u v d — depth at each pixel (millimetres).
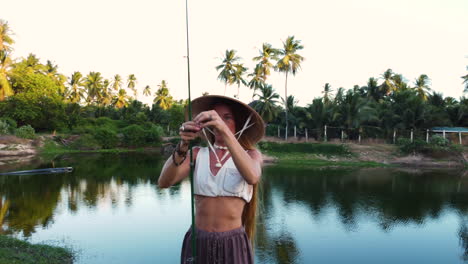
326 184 22281
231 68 45156
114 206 15578
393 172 28062
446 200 18234
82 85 65812
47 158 34250
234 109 1779
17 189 19109
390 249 10930
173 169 1522
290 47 41844
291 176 25359
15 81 43250
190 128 1381
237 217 1647
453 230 13141
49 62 62000
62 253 9078
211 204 1613
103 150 43969
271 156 35156
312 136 41188
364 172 27891
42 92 43344
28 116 41125
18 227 12141
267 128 42406
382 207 16469
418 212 15664
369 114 39031
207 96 1729
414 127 39062
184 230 11992
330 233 12344
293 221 13750
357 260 9828
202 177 1610
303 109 42469
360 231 12742
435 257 10336
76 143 43250
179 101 83375
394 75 53312
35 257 8227
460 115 41844
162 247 10242
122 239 10945
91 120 51719
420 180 24203
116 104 78125
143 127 52312
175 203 16234
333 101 44875
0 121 37906
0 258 7398
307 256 9969
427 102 45344
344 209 15930
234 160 1404
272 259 9680
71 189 19375
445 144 34625
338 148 36562
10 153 35156
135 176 24188
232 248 1586
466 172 28641
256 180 1486
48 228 12086
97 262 8883
